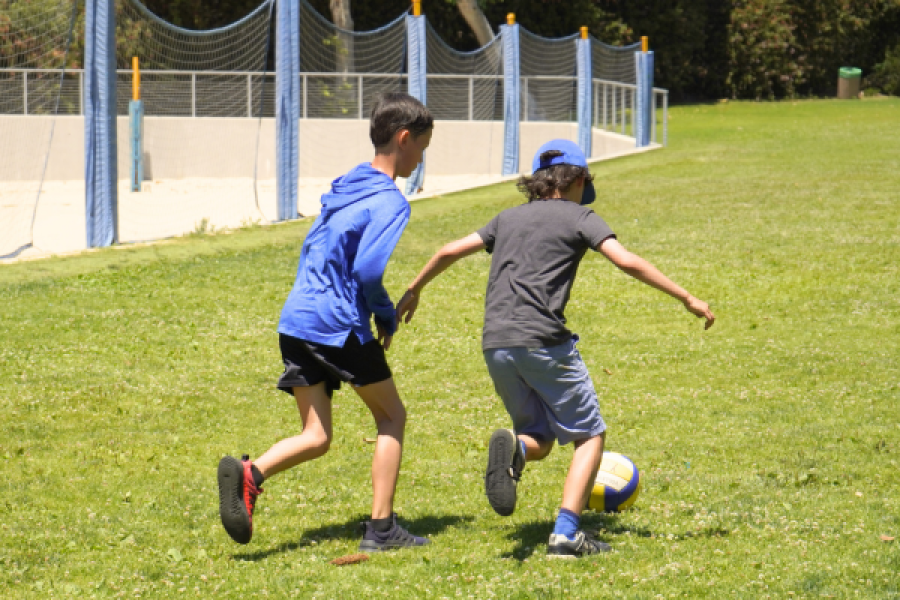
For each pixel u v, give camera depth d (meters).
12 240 22.59
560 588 5.75
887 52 62.19
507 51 33.44
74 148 35.03
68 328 13.70
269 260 18.77
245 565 6.31
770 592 5.68
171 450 9.02
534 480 8.18
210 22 42.03
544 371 6.20
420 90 29.14
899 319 13.90
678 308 14.92
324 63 40.59
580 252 6.36
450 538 6.80
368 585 5.91
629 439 9.20
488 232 6.56
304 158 37.34
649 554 6.34
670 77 57.53
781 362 11.92
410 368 11.95
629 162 32.97
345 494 7.83
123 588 5.92
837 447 8.83
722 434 9.31
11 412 10.05
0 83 34.19
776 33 58.59
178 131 36.19
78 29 32.66
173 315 14.59
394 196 6.29
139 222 26.06
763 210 23.22
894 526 6.87
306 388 6.44
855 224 21.17
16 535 6.91
